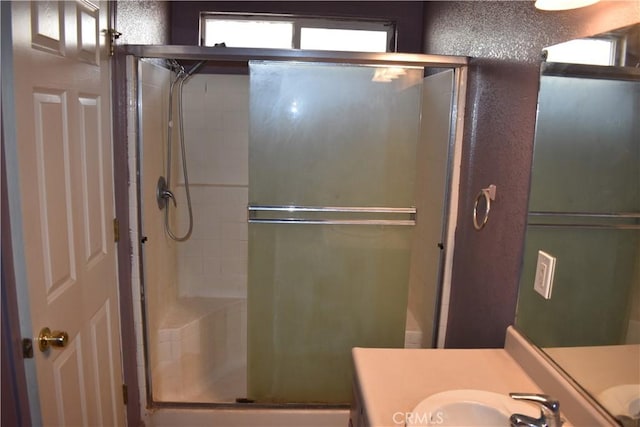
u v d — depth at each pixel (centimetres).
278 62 208
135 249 208
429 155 235
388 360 141
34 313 120
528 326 141
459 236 210
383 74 213
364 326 236
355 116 215
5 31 106
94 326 167
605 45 108
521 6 150
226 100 282
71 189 145
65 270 141
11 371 112
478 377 133
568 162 121
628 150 101
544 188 133
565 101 123
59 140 136
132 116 198
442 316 224
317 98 213
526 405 115
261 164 218
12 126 109
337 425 231
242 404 233
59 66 135
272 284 230
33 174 120
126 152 199
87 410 160
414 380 130
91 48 160
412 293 264
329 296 232
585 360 113
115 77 184
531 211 139
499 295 162
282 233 226
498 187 165
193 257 296
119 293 196
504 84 162
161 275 254
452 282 218
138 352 218
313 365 238
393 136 218
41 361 124
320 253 229
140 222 208
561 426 104
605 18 109
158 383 243
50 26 129
